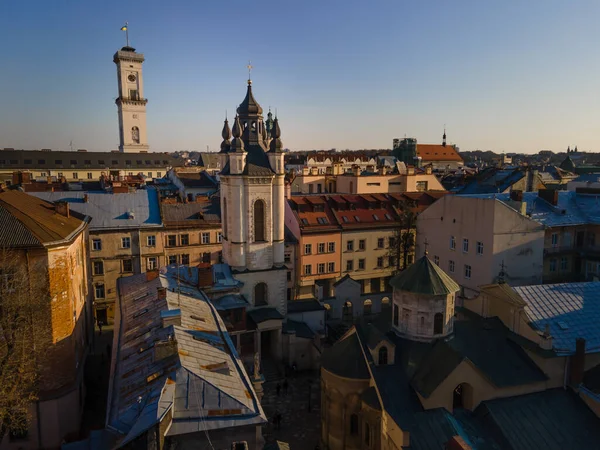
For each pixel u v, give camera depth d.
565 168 174.25
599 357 38.50
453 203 67.94
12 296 36.97
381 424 35.00
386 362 38.78
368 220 82.00
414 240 83.56
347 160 169.50
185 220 75.50
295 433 43.72
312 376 54.78
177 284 49.97
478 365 37.25
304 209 80.00
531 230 62.31
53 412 40.47
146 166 174.25
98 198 74.38
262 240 56.78
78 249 49.31
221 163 58.94
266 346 58.78
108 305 70.62
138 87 194.62
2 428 36.81
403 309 41.22
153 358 30.70
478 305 45.16
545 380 37.22
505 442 32.88
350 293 65.44
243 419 25.97
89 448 24.86
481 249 62.88
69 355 41.75
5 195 47.09
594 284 44.59
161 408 24.41
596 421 35.25
